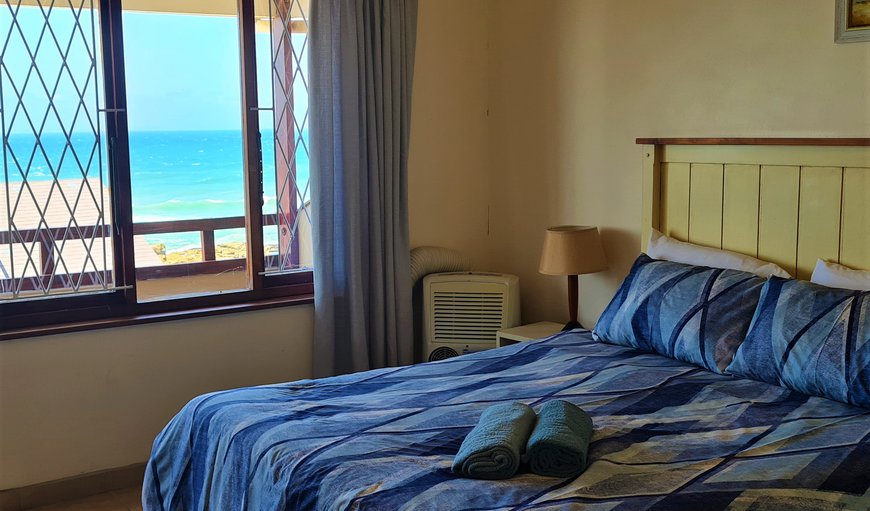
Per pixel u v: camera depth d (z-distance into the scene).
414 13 3.94
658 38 3.53
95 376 3.43
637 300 3.22
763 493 1.90
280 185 3.89
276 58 3.82
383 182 3.90
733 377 2.84
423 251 4.19
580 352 3.21
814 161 2.98
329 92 3.71
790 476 2.00
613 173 3.79
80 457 3.43
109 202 3.49
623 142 3.73
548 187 4.14
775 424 2.38
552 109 4.06
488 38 4.38
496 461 2.04
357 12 3.74
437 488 1.99
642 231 3.62
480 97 4.40
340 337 3.92
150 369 3.54
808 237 3.02
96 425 3.45
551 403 2.34
